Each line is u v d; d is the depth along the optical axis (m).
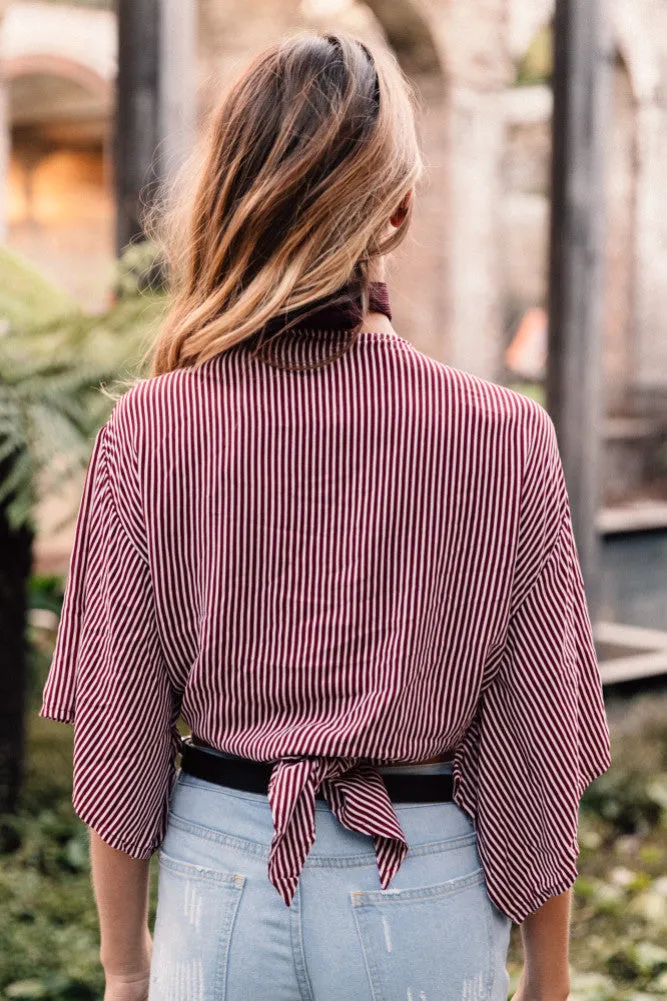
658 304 10.88
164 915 1.09
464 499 1.04
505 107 10.53
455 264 10.23
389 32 9.66
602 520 7.54
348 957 1.02
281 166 1.04
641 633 5.67
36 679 4.18
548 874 1.10
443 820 1.08
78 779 1.09
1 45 9.15
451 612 1.05
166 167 3.49
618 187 10.77
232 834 1.05
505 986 1.14
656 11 10.50
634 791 3.85
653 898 3.10
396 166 1.06
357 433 1.04
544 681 1.07
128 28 3.56
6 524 3.10
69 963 2.52
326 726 1.02
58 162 15.53
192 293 1.12
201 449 1.05
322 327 1.06
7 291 3.13
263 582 1.04
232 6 8.81
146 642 1.08
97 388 2.82
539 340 11.27
